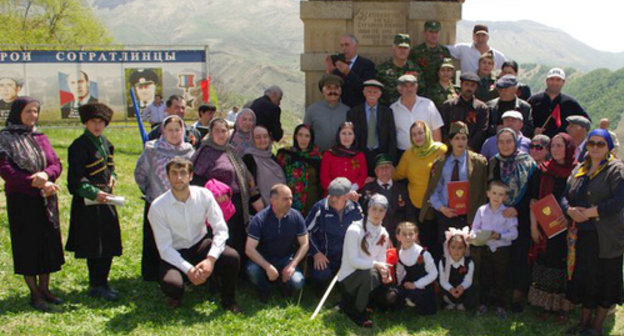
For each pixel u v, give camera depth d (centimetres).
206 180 565
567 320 530
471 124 638
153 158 557
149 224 562
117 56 1560
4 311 496
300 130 624
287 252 566
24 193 490
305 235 562
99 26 3650
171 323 492
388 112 641
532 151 554
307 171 625
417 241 557
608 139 475
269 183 607
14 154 484
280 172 615
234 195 573
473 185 560
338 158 611
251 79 17825
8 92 1530
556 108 657
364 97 702
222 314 512
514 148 545
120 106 1582
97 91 1565
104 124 533
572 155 521
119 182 1077
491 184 536
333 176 612
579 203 490
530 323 525
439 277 557
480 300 551
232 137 650
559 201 523
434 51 721
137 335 469
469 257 548
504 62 761
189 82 1587
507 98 637
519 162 544
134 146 1591
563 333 506
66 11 3516
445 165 575
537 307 560
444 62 701
